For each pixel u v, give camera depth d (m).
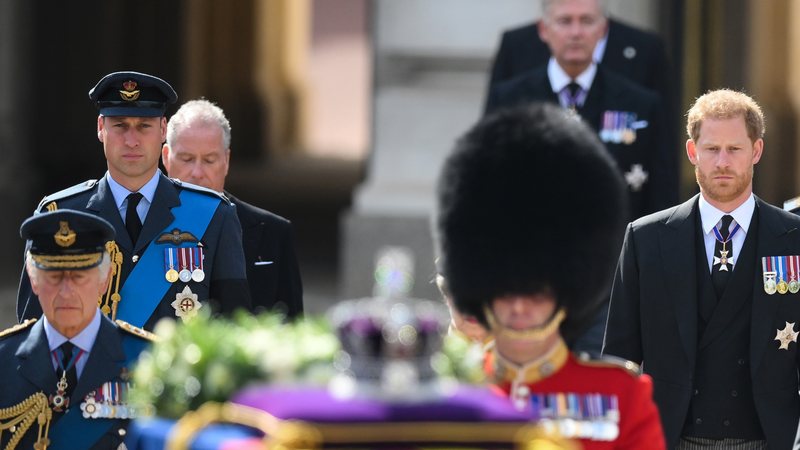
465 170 14.30
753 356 21.62
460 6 47.28
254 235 26.39
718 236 21.92
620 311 22.39
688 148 22.22
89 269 18.69
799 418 21.64
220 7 107.75
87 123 82.19
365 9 178.38
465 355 12.40
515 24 47.03
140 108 22.64
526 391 13.77
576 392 13.84
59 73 81.94
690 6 43.47
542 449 10.70
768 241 21.80
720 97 21.81
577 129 14.45
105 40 83.00
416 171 47.56
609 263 14.45
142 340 19.20
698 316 21.94
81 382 18.77
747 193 21.95
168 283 22.61
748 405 21.83
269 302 26.38
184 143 25.61
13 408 18.70
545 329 13.93
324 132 157.88
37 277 18.70
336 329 11.52
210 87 108.62
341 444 10.48
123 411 18.86
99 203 22.75
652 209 29.19
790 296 21.72
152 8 88.25
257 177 100.81
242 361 12.09
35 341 18.88
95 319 19.00
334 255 63.47
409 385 11.05
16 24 63.16
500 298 14.09
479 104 47.31
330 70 174.88
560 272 14.02
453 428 10.66
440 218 14.43
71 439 18.75
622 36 31.33
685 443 22.09
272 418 10.62
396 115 47.56
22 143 63.81
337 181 99.50
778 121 63.00
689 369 21.83
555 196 14.12
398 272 11.77
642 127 29.06
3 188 60.84
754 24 60.78
